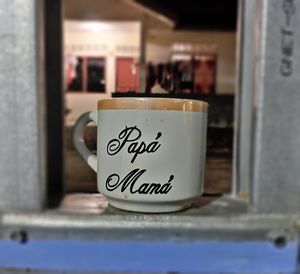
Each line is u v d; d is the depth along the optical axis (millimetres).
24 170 232
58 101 284
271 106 230
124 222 225
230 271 219
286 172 233
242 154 282
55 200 254
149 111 220
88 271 221
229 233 222
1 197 233
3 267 220
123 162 226
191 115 229
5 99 230
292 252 220
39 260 221
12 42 228
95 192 261
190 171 232
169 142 223
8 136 232
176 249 221
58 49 291
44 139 246
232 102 313
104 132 235
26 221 223
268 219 229
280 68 229
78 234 223
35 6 228
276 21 226
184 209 239
